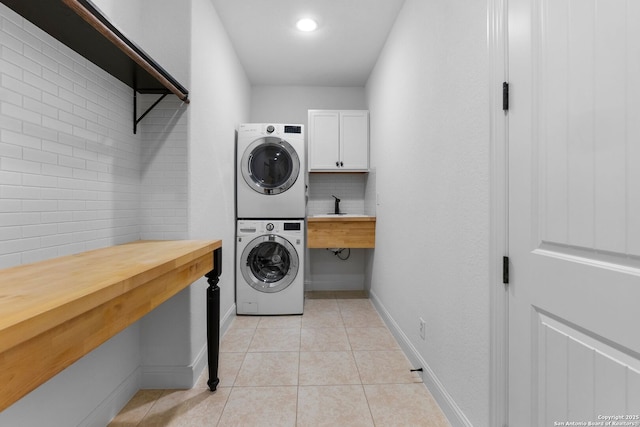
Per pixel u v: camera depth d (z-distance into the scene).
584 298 0.80
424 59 1.79
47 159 1.17
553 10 0.89
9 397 0.55
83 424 1.29
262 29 2.55
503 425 1.11
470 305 1.29
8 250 1.02
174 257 1.16
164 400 1.62
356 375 1.87
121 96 1.61
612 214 0.73
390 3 2.22
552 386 0.91
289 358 2.08
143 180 1.77
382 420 1.47
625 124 0.70
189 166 1.78
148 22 1.77
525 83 0.99
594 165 0.78
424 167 1.80
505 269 1.09
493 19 1.13
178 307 1.74
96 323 0.76
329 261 3.78
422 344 1.82
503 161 1.09
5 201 1.01
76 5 0.96
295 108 3.73
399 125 2.30
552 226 0.90
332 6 2.26
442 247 1.55
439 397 1.57
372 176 3.29
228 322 2.62
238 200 2.92
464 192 1.34
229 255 2.70
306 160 3.68
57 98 1.21
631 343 0.69
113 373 1.50
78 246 1.31
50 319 0.61
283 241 2.90
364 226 3.13
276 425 1.44
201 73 1.97
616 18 0.72
